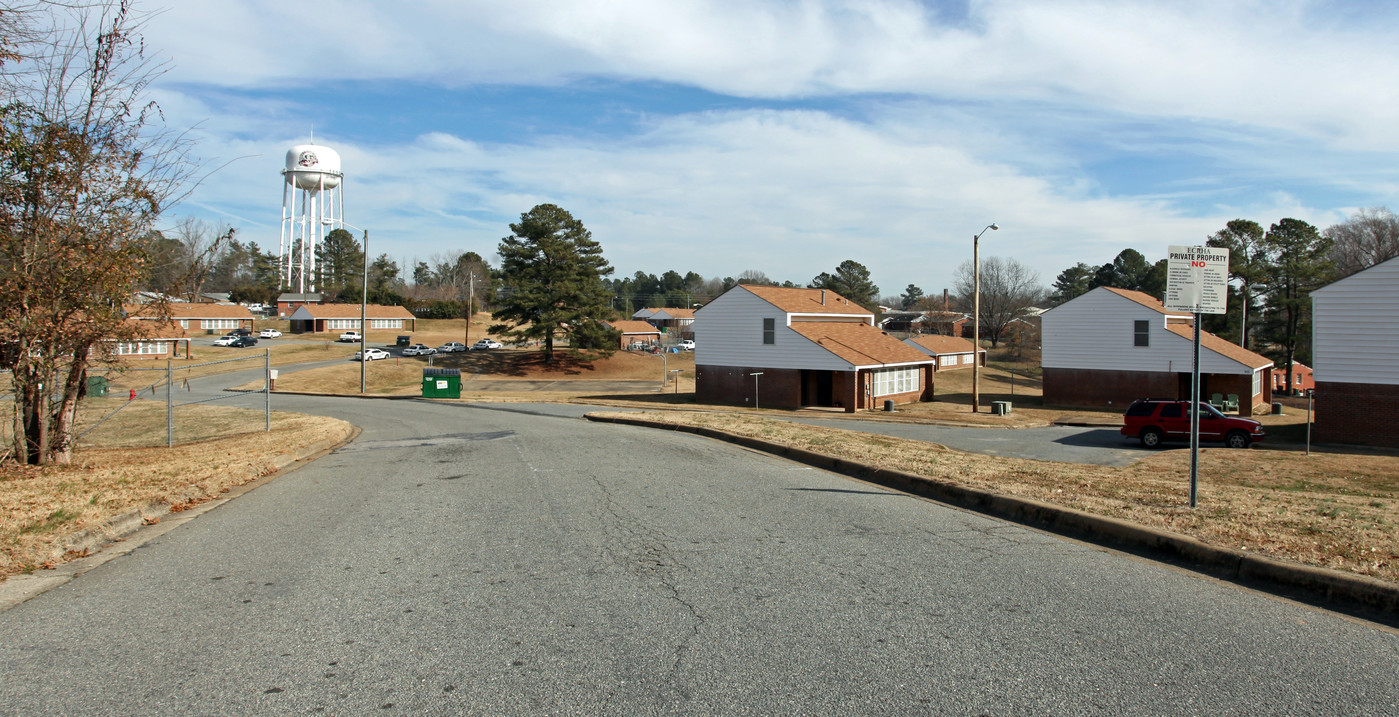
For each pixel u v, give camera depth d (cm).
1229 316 6850
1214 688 446
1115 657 492
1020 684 452
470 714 418
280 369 6950
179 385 5959
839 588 641
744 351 4888
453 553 773
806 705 427
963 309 13025
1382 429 2609
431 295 16950
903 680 458
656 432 2175
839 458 1392
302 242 11906
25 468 1359
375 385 6425
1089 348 4706
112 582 688
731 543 800
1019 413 4256
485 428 2442
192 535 888
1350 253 7638
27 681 466
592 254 7981
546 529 877
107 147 1316
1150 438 2456
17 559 734
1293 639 523
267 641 531
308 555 777
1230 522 817
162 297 1473
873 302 13475
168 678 470
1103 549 778
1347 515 869
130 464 1491
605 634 539
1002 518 934
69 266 1282
